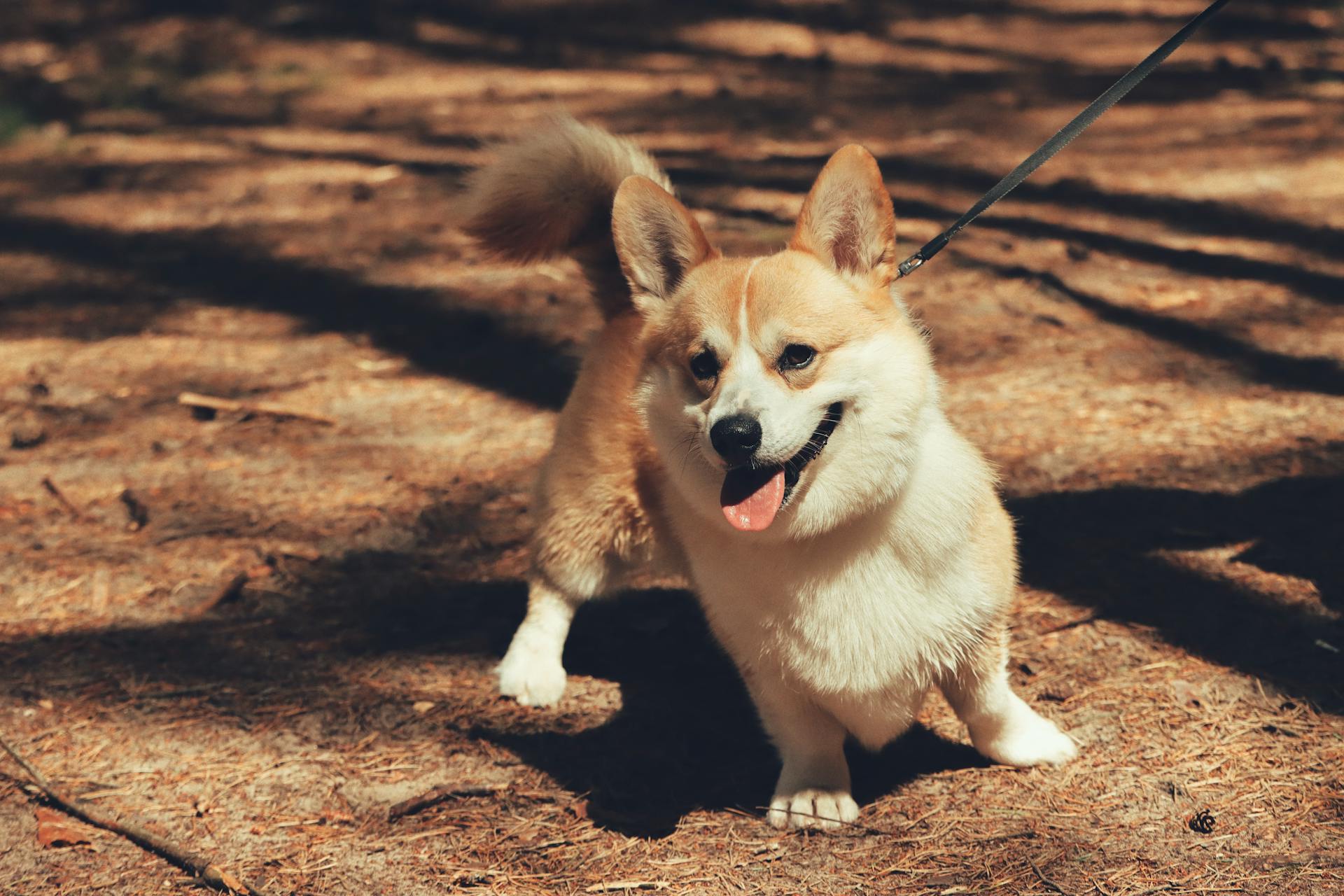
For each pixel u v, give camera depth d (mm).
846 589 2846
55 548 4582
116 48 14102
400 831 3027
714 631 3164
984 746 3225
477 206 3854
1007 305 6547
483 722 3547
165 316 7094
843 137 10398
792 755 3131
